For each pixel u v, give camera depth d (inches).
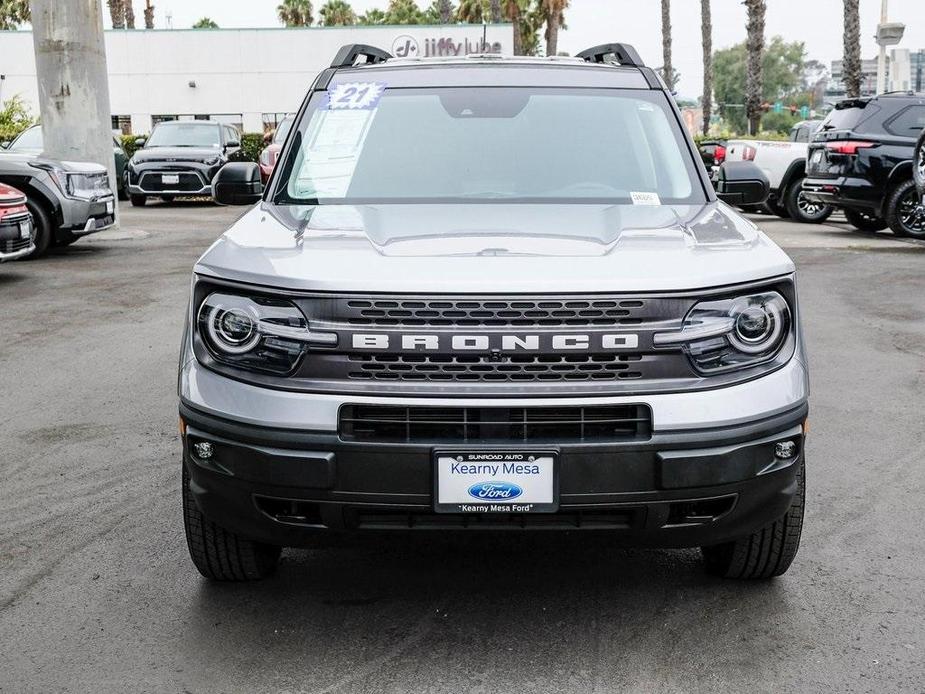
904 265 448.1
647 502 115.0
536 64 185.2
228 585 143.0
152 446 207.2
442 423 113.2
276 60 1566.2
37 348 296.0
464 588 141.3
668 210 148.6
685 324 115.6
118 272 443.2
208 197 823.7
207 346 120.7
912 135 548.4
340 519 116.6
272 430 115.1
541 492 113.4
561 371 114.3
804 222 673.0
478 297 113.5
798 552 153.9
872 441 208.1
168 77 1576.0
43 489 182.9
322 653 123.5
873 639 126.6
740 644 125.3
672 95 179.8
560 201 153.8
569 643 125.6
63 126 579.8
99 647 125.6
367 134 167.9
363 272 116.9
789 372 120.6
